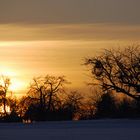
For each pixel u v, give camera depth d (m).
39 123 83.50
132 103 106.12
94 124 77.88
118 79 107.56
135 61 107.56
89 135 56.44
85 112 114.94
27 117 112.88
